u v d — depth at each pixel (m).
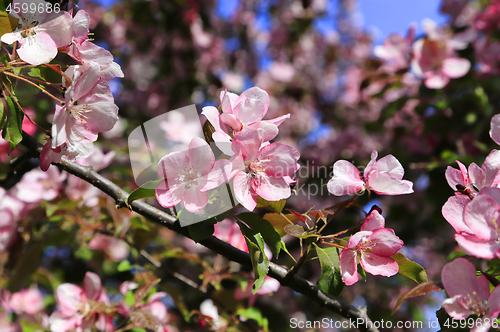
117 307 0.69
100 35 1.72
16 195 0.77
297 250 1.31
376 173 0.50
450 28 1.12
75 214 0.77
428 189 1.00
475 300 0.46
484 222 0.46
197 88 1.69
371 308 1.44
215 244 0.52
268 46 2.09
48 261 1.34
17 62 0.50
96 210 0.81
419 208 1.17
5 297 0.83
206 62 1.74
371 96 1.14
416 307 1.42
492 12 1.07
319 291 0.52
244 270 0.78
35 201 0.77
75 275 1.32
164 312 0.71
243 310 0.72
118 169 0.92
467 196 0.49
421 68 1.01
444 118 1.05
